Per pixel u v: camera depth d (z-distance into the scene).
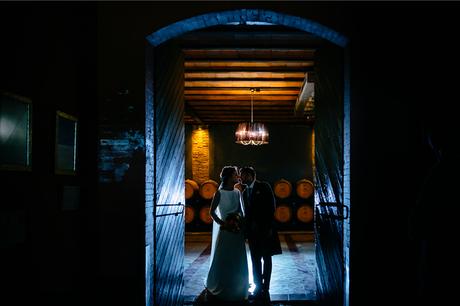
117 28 4.12
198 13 4.09
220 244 5.37
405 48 4.14
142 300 4.00
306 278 6.60
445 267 3.00
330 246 4.71
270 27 4.95
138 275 4.01
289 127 13.41
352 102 4.12
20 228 2.89
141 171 4.05
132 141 4.07
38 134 3.20
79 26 4.02
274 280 6.46
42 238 3.21
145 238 4.04
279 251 5.40
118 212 4.04
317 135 5.22
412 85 4.11
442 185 3.07
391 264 4.04
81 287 3.88
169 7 4.12
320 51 5.12
